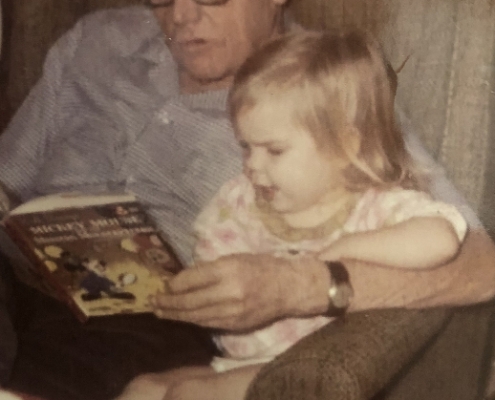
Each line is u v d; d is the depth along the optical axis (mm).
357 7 853
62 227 940
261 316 886
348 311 815
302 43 876
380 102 867
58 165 1030
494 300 855
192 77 945
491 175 854
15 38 1028
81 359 939
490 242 851
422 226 839
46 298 999
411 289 821
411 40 847
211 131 945
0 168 1056
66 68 1023
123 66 990
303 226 903
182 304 919
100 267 942
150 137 983
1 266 990
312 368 690
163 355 932
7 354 931
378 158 878
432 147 870
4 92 1054
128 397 898
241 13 890
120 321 960
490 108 840
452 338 892
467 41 833
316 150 891
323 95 873
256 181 927
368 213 880
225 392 869
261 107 898
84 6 1007
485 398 948
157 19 959
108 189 1002
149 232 948
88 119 1016
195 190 961
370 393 698
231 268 889
